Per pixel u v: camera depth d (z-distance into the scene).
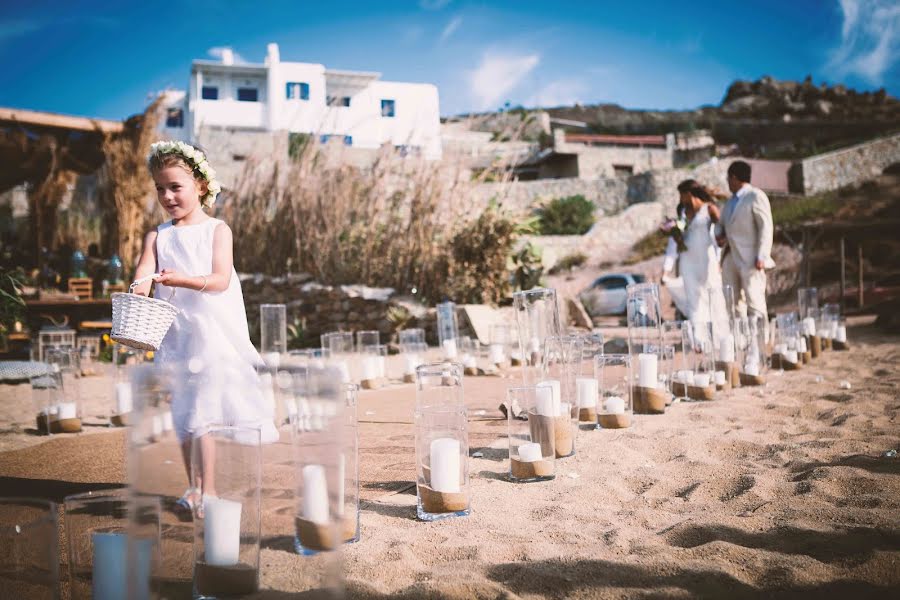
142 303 2.60
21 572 1.77
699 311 7.21
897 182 33.72
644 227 32.75
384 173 12.52
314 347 11.95
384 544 2.55
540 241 31.55
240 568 1.78
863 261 22.20
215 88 36.56
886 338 9.84
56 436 5.21
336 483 1.80
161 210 14.96
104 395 7.65
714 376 5.72
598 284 21.02
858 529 2.39
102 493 2.05
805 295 8.91
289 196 13.18
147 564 1.81
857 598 1.93
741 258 7.30
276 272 13.34
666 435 4.19
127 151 14.98
